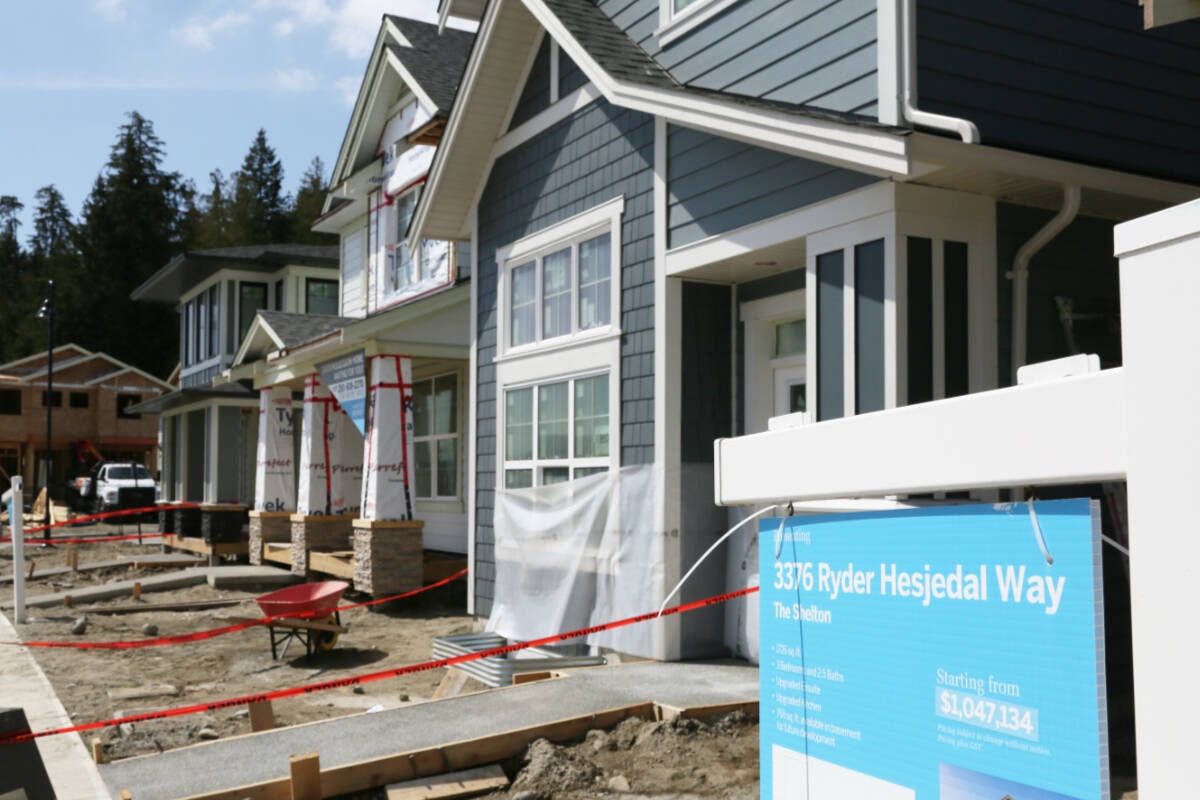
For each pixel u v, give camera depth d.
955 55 7.09
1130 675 6.76
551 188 11.34
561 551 10.62
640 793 6.00
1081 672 1.93
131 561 21.69
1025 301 7.34
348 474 18.75
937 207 7.11
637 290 9.82
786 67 8.15
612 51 9.64
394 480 15.39
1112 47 7.89
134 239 73.81
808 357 7.71
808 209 7.75
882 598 2.41
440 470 18.42
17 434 53.25
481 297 12.88
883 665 2.40
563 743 6.86
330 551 17.59
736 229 8.52
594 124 10.59
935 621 2.26
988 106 7.18
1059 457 1.90
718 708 7.17
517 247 11.98
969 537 2.18
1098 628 1.90
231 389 24.98
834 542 2.56
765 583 2.84
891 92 6.94
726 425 9.65
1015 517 2.07
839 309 7.45
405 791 6.14
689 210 9.14
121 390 54.97
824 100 7.70
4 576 20.78
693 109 8.10
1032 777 2.02
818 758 2.60
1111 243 8.07
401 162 19.14
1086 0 7.78
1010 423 2.00
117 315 71.69
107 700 9.68
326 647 12.01
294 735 7.00
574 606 10.39
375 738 6.82
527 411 11.74
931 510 2.27
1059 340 7.70
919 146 6.35
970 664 2.17
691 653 9.24
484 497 12.55
